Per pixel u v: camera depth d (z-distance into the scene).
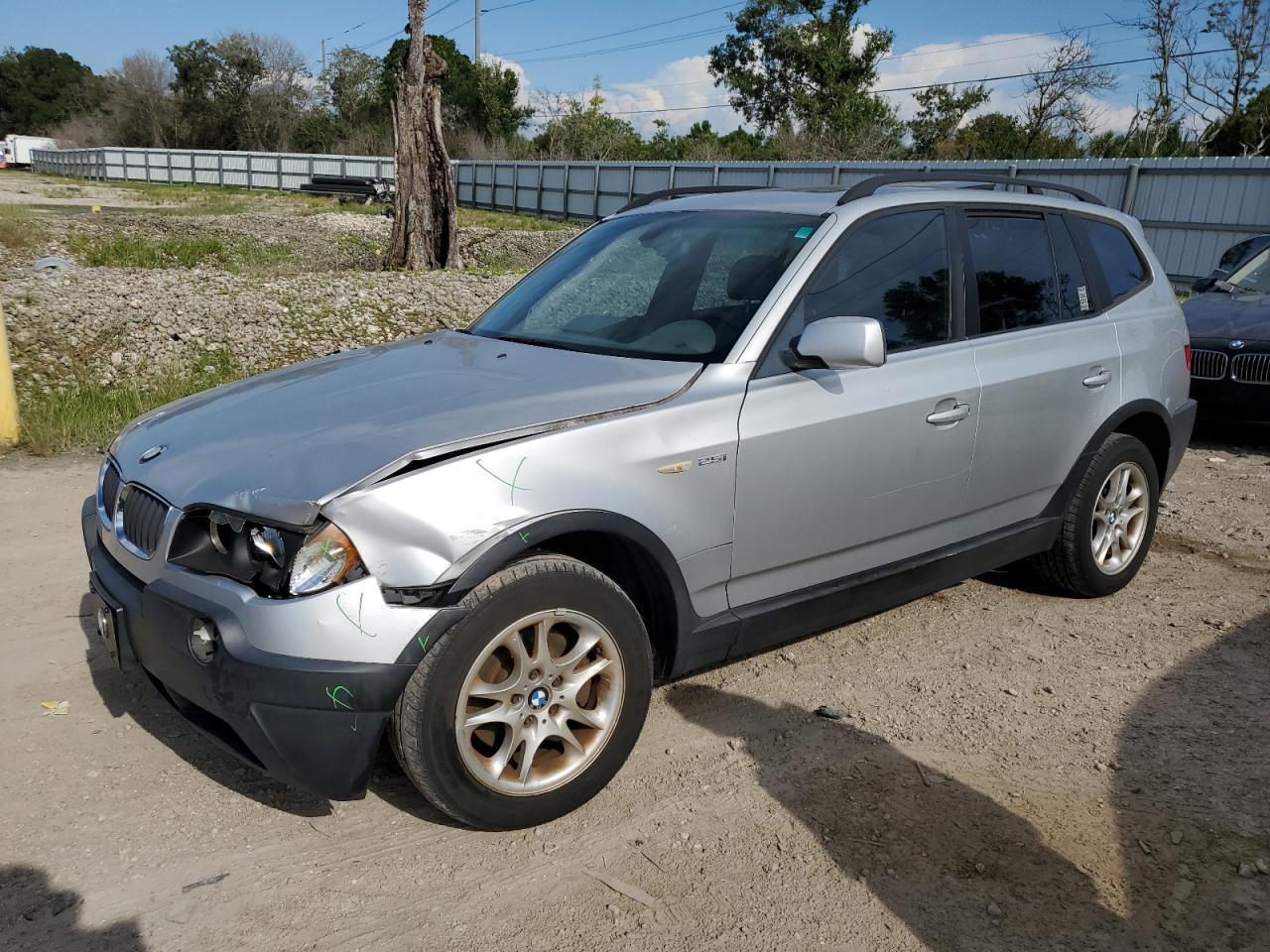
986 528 4.27
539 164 39.28
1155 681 4.05
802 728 3.63
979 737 3.60
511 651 2.85
